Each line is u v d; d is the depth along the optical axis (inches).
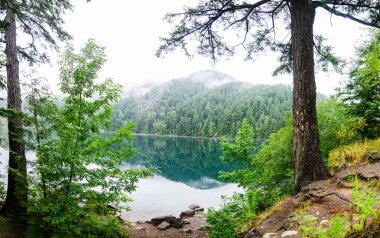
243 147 383.6
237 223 261.0
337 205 176.7
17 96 276.8
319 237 103.7
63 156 216.7
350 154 289.7
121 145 264.2
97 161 238.7
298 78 255.6
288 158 322.0
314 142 248.2
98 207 252.1
